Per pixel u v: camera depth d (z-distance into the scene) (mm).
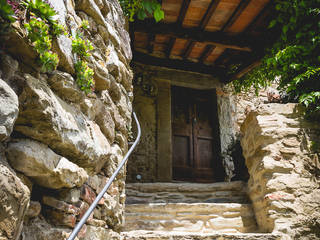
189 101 6148
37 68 1146
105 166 1842
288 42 3795
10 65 1014
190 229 2959
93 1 1764
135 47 5359
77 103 1444
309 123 3090
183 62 5594
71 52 1393
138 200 3443
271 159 2955
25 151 1025
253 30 4422
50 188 1259
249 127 3385
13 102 923
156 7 2775
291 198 2768
